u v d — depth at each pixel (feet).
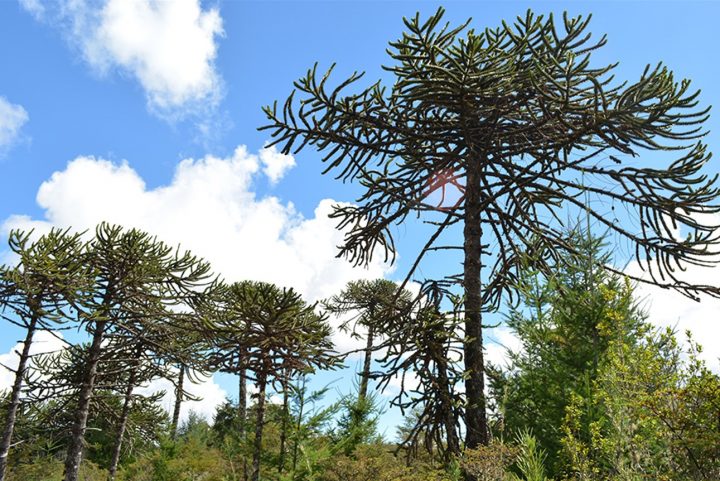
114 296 37.70
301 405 29.40
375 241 27.73
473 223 23.17
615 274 15.38
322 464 26.58
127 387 42.83
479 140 21.16
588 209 14.83
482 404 19.08
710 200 18.81
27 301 31.96
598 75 19.97
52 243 33.35
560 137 20.02
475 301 21.76
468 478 17.57
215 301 38.75
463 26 18.60
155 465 47.32
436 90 18.56
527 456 12.39
